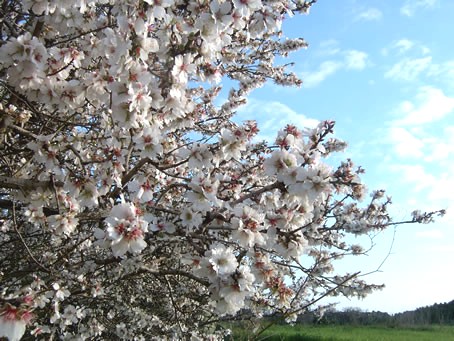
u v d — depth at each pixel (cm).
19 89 296
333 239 745
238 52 659
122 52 264
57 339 538
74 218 322
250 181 436
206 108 675
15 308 206
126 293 614
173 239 347
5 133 339
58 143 333
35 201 318
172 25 311
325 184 273
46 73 298
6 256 450
